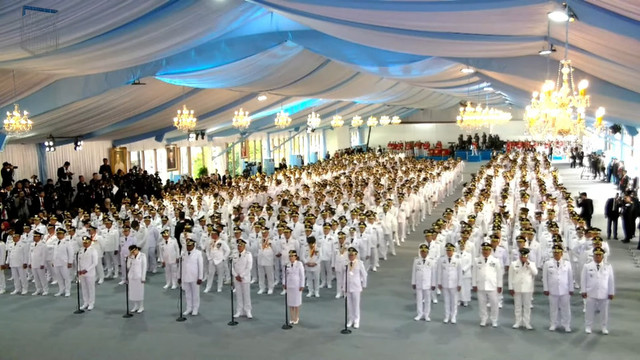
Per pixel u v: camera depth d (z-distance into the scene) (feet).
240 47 67.15
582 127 42.47
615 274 57.77
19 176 91.45
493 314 43.73
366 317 46.62
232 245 58.85
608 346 39.34
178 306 51.01
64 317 48.42
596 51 38.42
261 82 80.28
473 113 125.08
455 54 51.34
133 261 48.57
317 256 52.85
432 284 45.16
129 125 95.04
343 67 86.84
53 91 69.15
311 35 66.03
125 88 77.51
